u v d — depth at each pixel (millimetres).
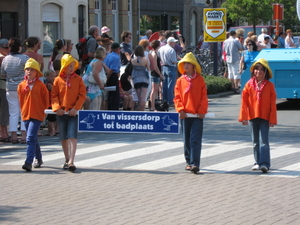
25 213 6496
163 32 17812
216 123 13672
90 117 8641
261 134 8398
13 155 10117
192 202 6863
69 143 8766
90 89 12281
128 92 14711
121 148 10570
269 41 21625
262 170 8344
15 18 24719
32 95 8688
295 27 43438
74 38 28297
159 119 8477
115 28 33969
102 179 8141
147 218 6250
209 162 9203
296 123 13555
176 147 10578
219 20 20969
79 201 6984
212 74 24688
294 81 15328
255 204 6727
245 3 30656
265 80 8375
